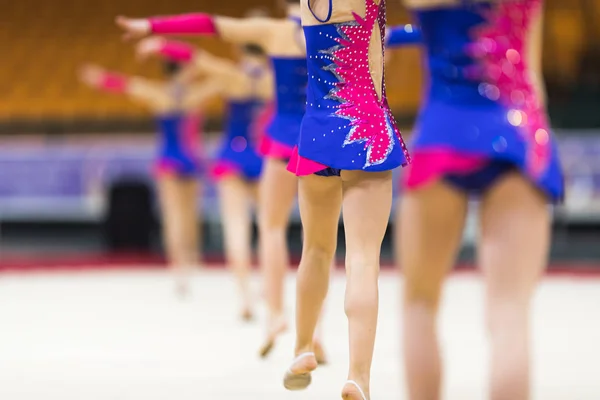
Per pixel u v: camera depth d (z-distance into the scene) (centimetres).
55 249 3030
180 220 1984
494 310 565
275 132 1193
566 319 1597
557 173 583
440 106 580
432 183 571
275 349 1329
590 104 3011
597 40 3238
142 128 3269
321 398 995
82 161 3000
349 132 757
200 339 1424
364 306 756
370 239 766
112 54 3594
